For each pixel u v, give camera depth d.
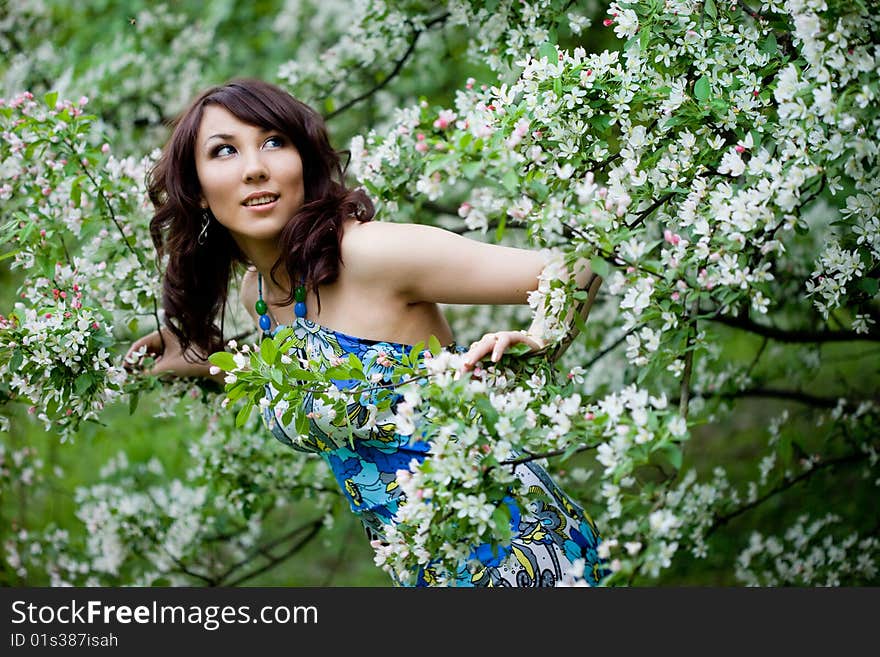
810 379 3.26
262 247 1.98
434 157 1.56
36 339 2.07
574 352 3.21
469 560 1.73
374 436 1.81
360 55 3.25
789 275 3.05
